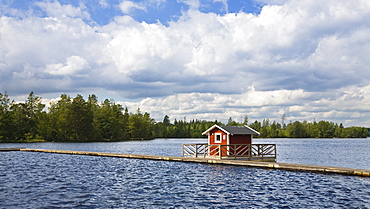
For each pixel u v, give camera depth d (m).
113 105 146.50
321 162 41.47
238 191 18.31
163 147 82.81
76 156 41.47
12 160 36.06
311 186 19.67
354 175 23.55
